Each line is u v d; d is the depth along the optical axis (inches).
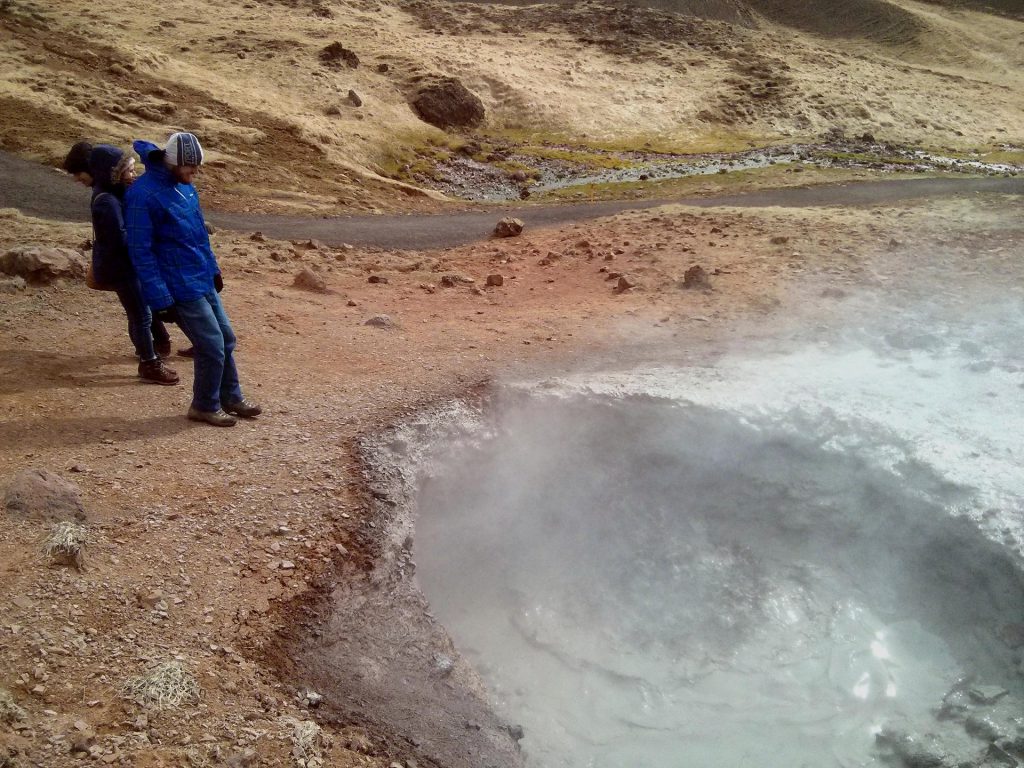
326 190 752.3
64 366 253.0
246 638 153.9
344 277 431.8
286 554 179.2
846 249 468.8
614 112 1386.6
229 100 924.6
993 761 173.8
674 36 1918.1
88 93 808.9
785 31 2527.1
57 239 410.3
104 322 299.1
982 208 611.8
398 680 158.7
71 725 121.6
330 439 228.5
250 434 225.1
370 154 954.7
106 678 132.6
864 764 190.4
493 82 1337.4
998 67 2235.5
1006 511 209.2
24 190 561.3
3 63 827.4
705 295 391.5
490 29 1811.0
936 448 235.6
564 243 538.0
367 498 204.8
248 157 781.9
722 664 221.3
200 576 165.8
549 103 1338.6
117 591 154.3
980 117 1737.2
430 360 298.0
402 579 188.1
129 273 234.7
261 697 140.4
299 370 277.6
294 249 485.1
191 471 201.2
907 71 2062.0
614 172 1061.8
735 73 1711.4
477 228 629.3
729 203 778.8
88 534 167.6
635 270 442.6
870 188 863.1
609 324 350.3
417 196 825.5
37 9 1103.0
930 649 212.1
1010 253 446.0
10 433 203.9
